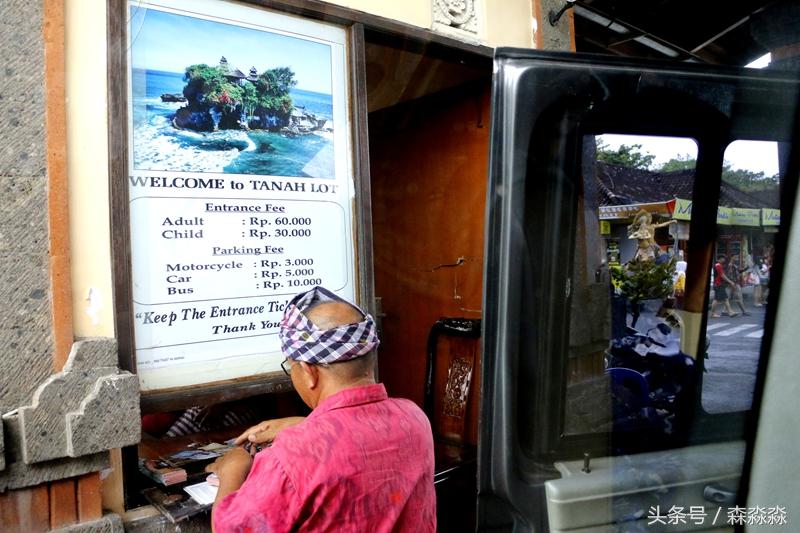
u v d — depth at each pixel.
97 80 1.97
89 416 1.81
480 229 3.81
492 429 1.61
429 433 1.59
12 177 1.79
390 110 4.34
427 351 3.93
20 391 1.78
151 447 2.56
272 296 2.39
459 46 3.02
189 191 2.22
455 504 3.34
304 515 1.33
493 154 1.58
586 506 1.62
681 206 1.65
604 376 1.67
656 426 1.66
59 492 1.83
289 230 2.45
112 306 1.98
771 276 1.51
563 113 1.59
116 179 1.99
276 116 2.43
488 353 1.60
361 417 1.45
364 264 2.61
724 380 1.58
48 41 1.85
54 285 1.84
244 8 2.36
